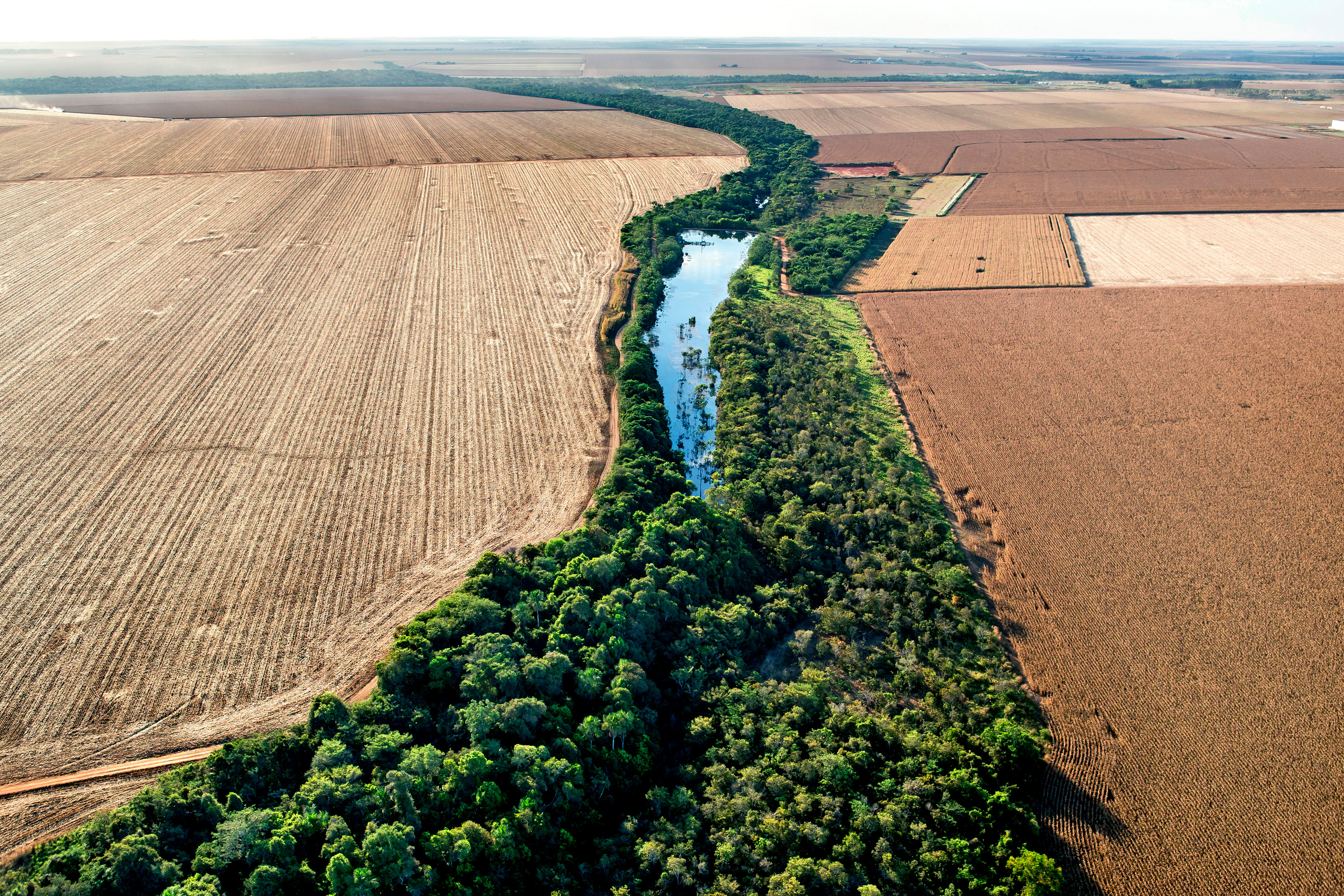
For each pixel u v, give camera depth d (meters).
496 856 41.22
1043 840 43.00
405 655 49.72
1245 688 51.56
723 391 91.50
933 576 62.00
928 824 44.12
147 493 69.12
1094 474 73.88
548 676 50.53
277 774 44.47
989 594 60.75
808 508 71.19
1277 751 47.38
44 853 39.31
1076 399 86.50
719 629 57.38
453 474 73.25
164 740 47.22
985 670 54.19
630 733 49.59
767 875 42.03
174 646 53.66
